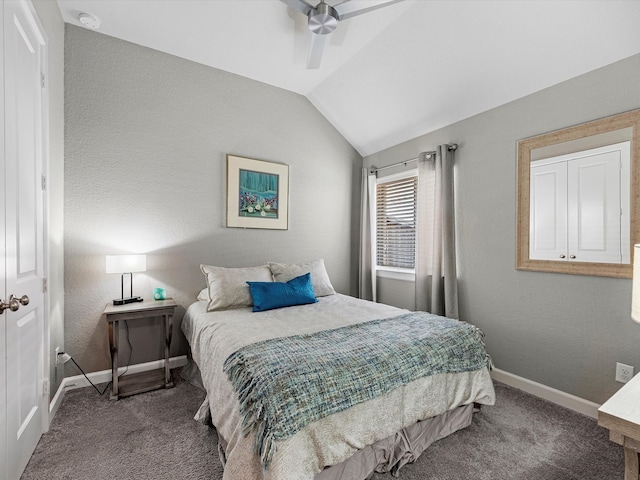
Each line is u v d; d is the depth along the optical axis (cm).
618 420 92
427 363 164
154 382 247
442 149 295
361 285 396
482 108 270
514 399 226
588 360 207
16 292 141
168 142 284
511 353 251
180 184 290
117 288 261
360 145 400
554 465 157
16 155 142
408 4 224
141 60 271
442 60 253
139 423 192
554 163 223
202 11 232
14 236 139
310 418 124
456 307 286
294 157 360
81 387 242
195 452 166
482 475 150
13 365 138
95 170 253
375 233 398
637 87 185
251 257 329
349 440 134
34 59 168
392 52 268
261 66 306
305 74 320
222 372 159
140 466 155
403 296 358
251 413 123
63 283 239
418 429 166
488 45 226
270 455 112
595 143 202
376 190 400
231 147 318
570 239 214
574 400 211
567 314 218
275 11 233
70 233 243
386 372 149
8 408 132
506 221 254
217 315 233
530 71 226
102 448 168
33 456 161
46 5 193
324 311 244
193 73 296
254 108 331
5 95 130
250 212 327
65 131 241
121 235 263
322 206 381
